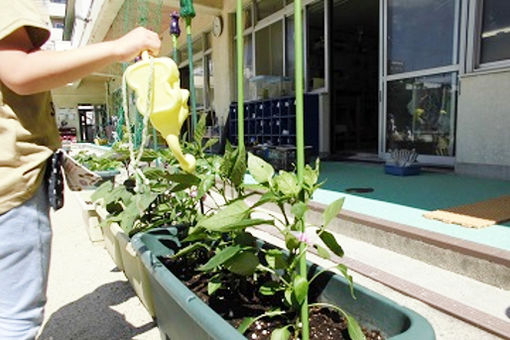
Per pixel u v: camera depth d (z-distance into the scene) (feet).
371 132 28.32
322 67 19.86
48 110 3.28
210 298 4.02
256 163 3.80
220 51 23.59
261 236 8.93
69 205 15.37
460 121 11.81
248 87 23.06
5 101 2.82
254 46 22.09
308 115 17.40
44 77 2.65
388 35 14.82
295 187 3.34
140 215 6.01
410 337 2.41
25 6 2.72
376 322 3.13
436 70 13.08
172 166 5.59
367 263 6.69
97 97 53.16
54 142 3.28
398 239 7.07
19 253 2.96
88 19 27.17
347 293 3.40
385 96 15.23
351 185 11.15
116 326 5.70
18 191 2.88
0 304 2.97
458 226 7.00
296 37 2.99
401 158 13.30
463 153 11.85
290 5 19.29
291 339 3.24
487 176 11.27
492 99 10.90
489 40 11.50
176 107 2.85
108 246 8.73
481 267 5.75
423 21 13.43
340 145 25.14
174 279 3.64
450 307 5.02
